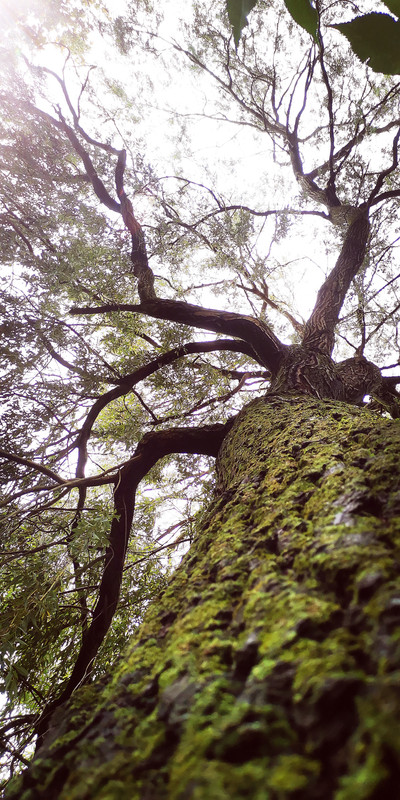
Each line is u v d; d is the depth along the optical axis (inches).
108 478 142.8
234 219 224.2
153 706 30.5
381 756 17.9
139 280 181.2
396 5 15.1
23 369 137.9
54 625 146.4
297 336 249.0
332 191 231.5
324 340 164.1
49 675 157.3
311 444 70.9
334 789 18.9
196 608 39.8
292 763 20.5
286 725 22.5
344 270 196.9
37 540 141.1
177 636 37.0
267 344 159.0
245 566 42.9
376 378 175.0
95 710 34.7
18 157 186.2
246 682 27.3
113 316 164.7
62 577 119.4
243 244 195.8
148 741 27.0
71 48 243.1
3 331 136.8
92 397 164.9
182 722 26.3
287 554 40.4
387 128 254.8
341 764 19.6
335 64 250.7
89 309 162.7
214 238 199.3
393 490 42.4
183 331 182.7
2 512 133.8
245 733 22.5
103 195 201.8
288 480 60.1
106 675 40.8
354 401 159.0
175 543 181.3
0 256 152.9
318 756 20.5
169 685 30.8
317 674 23.7
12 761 122.6
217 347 176.4
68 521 139.2
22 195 177.2
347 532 37.4
